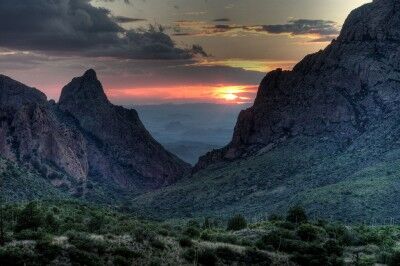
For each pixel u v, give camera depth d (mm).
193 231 132250
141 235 110812
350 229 165625
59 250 93500
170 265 101688
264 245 122938
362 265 117062
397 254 119375
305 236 137750
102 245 99812
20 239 97500
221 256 111438
